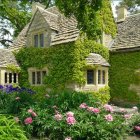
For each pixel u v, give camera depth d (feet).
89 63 48.65
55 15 58.08
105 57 54.95
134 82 51.80
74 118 20.51
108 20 57.98
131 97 52.06
